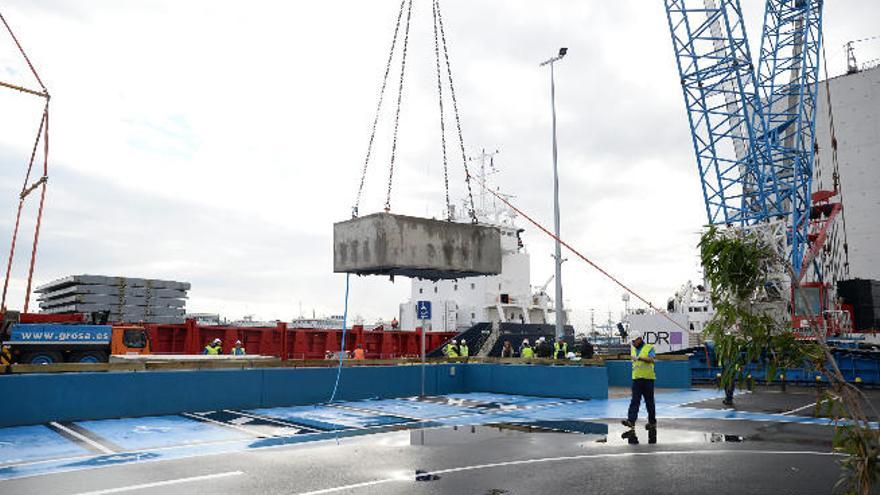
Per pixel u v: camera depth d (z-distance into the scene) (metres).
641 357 12.71
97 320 25.94
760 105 33.84
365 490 7.33
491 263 13.14
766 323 4.47
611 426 12.92
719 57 34.41
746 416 14.60
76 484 7.65
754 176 34.38
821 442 10.80
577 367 19.11
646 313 38.94
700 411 15.70
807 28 34.28
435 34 14.01
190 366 15.63
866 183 52.25
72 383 13.72
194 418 14.30
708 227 4.86
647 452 9.84
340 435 11.71
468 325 44.06
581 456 9.50
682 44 35.44
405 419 14.13
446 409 16.16
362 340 36.59
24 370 13.31
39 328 22.17
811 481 7.73
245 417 14.48
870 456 4.24
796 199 35.47
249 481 7.82
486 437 11.43
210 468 8.62
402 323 47.72
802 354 4.40
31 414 13.16
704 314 41.50
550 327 42.06
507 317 45.81
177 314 33.00
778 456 9.48
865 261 51.62
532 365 20.22
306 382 17.39
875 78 52.69
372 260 11.28
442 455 9.60
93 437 11.50
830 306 29.77
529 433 11.93
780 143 36.66
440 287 46.38
